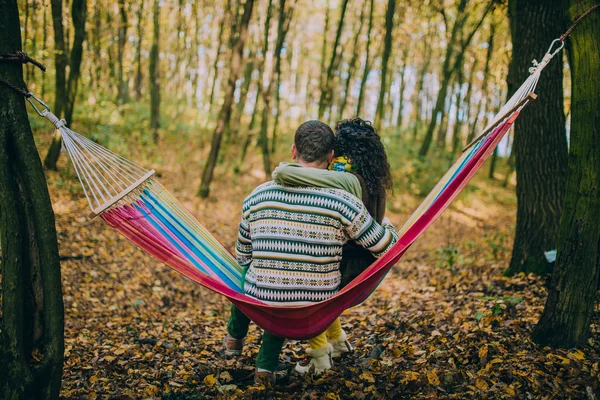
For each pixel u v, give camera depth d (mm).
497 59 15586
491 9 7758
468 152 2934
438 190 2971
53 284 2338
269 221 2344
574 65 2781
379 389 2670
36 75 11773
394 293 5496
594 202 2760
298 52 26938
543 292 4219
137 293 5723
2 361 2205
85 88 14641
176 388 2945
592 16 2715
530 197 4926
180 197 10930
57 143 9742
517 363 2752
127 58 18984
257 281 2391
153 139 15000
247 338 3869
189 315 5164
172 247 2594
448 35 16172
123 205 2541
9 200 2232
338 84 24062
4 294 2229
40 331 2322
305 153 2398
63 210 8023
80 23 9375
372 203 2715
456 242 9734
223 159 14656
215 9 18906
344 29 23062
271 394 2654
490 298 3818
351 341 3740
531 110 4855
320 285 2334
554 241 4848
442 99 15516
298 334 2447
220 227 9562
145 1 17000
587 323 2881
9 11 2242
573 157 2828
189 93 25266
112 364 3439
